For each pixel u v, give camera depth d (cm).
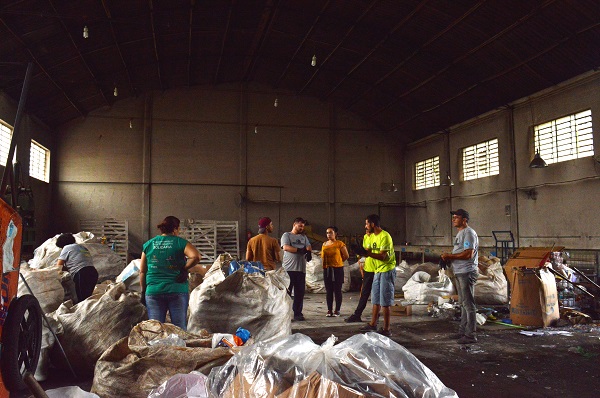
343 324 605
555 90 1100
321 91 1680
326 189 1723
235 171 1655
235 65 1525
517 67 1098
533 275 586
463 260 507
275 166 1689
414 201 1739
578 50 960
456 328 577
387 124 1742
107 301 380
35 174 1371
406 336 530
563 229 1077
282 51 1414
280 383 164
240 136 1670
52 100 1316
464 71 1214
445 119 1498
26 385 209
